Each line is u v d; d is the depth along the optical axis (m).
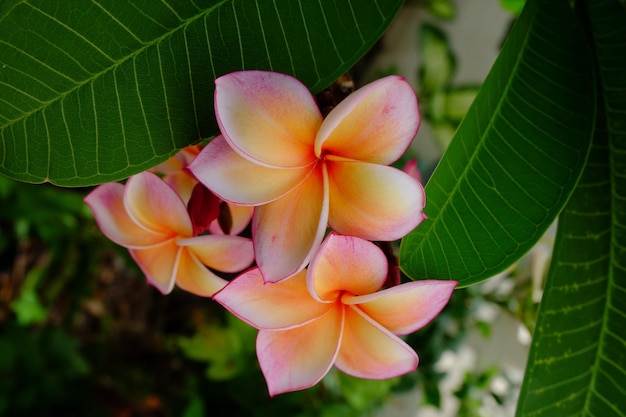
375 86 0.28
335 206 0.30
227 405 0.96
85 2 0.29
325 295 0.32
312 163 0.30
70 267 0.99
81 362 0.95
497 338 0.91
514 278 0.76
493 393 0.82
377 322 0.32
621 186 0.34
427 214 0.33
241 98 0.29
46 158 0.30
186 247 0.34
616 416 0.34
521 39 0.32
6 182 0.88
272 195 0.30
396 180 0.29
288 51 0.30
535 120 0.32
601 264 0.34
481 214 0.32
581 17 0.35
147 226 0.34
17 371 0.90
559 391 0.34
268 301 0.31
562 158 0.32
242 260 0.34
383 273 0.31
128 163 0.30
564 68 0.32
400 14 1.16
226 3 0.30
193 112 0.30
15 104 0.29
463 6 1.14
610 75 0.34
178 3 0.29
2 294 1.04
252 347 0.89
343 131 0.30
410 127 0.29
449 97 0.95
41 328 1.02
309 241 0.30
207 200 0.34
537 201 0.32
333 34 0.30
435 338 0.78
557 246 0.34
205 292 0.35
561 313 0.34
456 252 0.33
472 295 0.78
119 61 0.30
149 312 1.12
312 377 0.32
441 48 0.96
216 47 0.30
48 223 0.95
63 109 0.30
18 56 0.29
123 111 0.30
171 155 0.31
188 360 1.08
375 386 0.82
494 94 0.32
